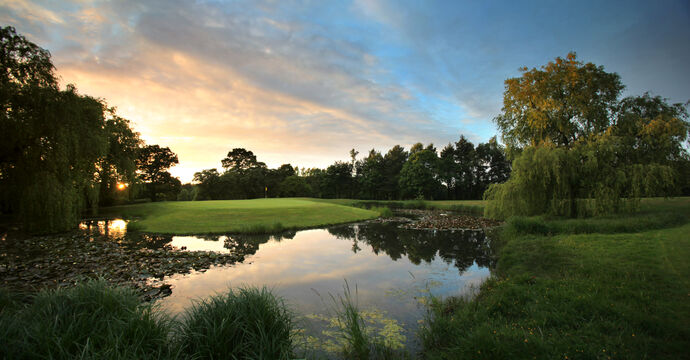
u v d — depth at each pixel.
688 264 7.87
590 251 10.09
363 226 25.08
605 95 20.92
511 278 8.38
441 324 5.88
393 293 8.60
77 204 23.84
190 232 20.33
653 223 14.23
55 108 19.00
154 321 4.55
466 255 14.04
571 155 18.56
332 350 5.35
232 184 75.75
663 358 3.93
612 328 4.82
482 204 46.12
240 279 10.06
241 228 21.27
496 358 4.24
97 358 3.42
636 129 19.58
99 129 23.09
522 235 14.66
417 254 14.29
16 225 24.19
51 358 3.30
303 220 25.83
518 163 19.73
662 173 16.97
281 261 12.80
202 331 4.48
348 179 86.81
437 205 49.09
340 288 9.11
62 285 8.83
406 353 5.08
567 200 19.53
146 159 55.31
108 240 17.75
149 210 31.89
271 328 4.84
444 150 79.75
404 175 69.38
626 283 6.73
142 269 10.85
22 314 4.44
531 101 21.73
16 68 18.12
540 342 4.47
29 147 19.28
